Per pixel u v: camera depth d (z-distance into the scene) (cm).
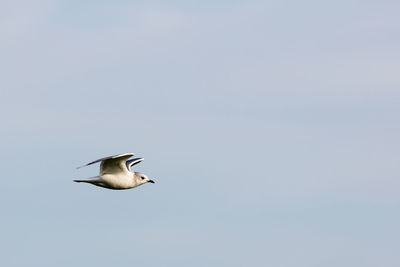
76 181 4116
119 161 4059
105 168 4109
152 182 4222
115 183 4125
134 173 4188
